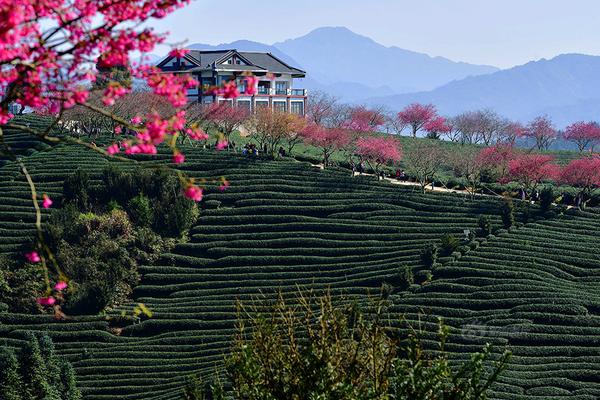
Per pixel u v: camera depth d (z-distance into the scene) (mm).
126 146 11453
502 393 54781
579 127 154125
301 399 14695
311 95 177125
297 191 100938
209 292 81750
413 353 15250
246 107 128500
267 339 15734
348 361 15328
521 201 98375
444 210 95125
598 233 87375
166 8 10789
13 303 78750
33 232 87688
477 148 141750
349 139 119688
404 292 76188
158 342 73312
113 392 65562
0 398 57812
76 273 82188
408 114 157125
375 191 101312
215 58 136125
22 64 10281
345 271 81875
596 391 55844
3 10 9055
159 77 11445
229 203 98312
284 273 82938
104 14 10672
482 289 74188
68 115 108188
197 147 113000
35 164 101625
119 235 88938
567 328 65625
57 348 73250
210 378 61625
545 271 77938
